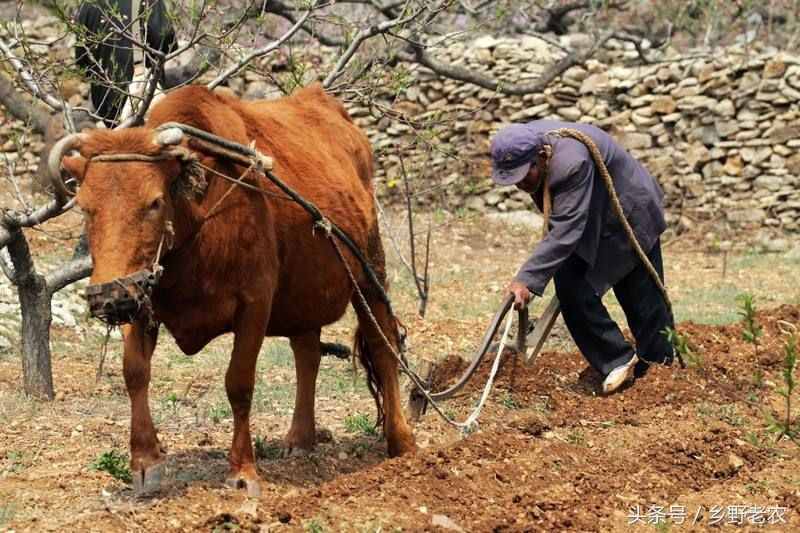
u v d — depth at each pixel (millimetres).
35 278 8844
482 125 21750
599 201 8352
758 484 6773
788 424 6219
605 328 8805
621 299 9039
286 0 13211
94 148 5621
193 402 9016
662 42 21812
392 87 10133
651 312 8922
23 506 6266
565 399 8812
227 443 7699
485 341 7523
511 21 22578
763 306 14469
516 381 9062
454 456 6801
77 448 7492
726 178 20469
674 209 20812
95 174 5578
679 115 20750
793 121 20078
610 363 8844
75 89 20203
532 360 8805
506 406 8664
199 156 5867
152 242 5570
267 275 6234
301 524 5738
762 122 20266
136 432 6145
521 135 7883
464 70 14188
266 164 6020
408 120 10992
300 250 6641
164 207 5621
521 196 21688
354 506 5938
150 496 6203
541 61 21594
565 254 7797
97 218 5539
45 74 8836
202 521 5676
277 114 7082
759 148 20266
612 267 8617
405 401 8750
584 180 7918
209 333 6164
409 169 21891
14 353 10820
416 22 10156
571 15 22844
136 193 5543
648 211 8594
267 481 6652
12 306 11828
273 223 6348
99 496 6383
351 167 7414
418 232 20391
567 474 6742
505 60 21719
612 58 21828
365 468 7273
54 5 8125
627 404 8508
